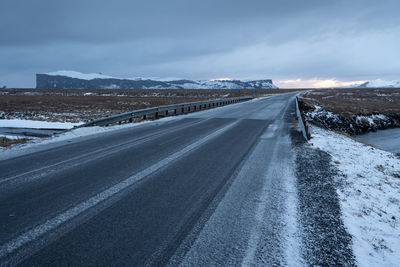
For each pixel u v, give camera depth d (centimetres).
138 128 1205
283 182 480
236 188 445
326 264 250
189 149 752
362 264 253
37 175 493
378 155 835
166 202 381
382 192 470
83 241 274
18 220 316
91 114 2448
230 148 773
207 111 2230
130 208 358
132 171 530
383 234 317
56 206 358
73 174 503
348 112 2362
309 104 2869
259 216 343
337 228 318
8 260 239
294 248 274
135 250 262
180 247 270
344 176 530
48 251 255
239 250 268
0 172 509
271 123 1403
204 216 340
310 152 730
